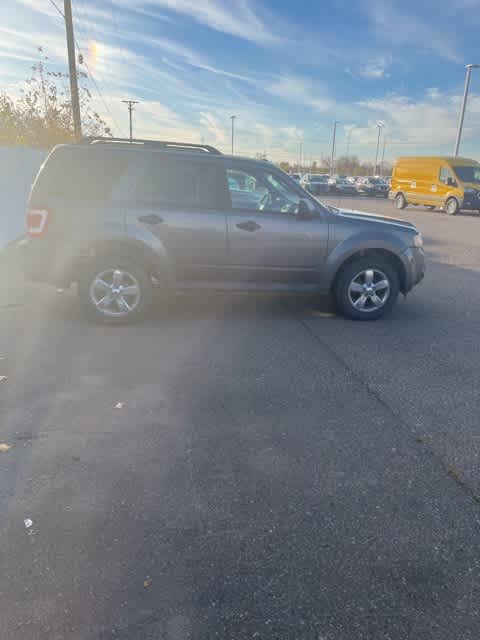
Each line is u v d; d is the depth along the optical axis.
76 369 4.39
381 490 2.82
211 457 3.09
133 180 5.49
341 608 2.04
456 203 22.19
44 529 2.43
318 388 4.16
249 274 5.86
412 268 6.22
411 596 2.11
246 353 4.93
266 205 5.80
